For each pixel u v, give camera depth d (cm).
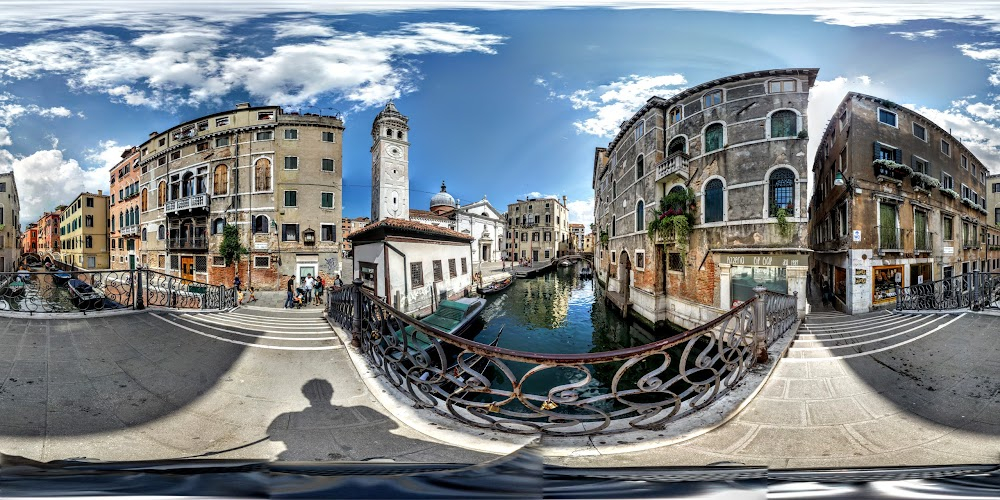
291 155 2645
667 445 349
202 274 2748
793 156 1457
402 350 478
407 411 437
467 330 1645
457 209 5372
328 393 502
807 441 370
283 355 666
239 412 443
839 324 1129
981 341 745
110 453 347
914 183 1614
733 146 1582
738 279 1550
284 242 2630
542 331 2069
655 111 1931
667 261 1931
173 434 389
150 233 3120
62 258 4438
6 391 463
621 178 2547
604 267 3488
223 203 2669
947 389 518
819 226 2061
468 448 345
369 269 1658
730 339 489
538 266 6097
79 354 612
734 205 1571
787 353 710
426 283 1928
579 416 353
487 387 366
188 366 593
